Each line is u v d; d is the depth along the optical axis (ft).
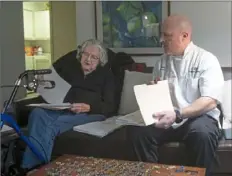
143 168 6.03
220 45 11.37
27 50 21.16
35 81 7.09
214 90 7.63
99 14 12.05
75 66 10.09
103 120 9.45
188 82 8.00
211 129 7.41
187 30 8.10
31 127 8.14
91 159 6.68
